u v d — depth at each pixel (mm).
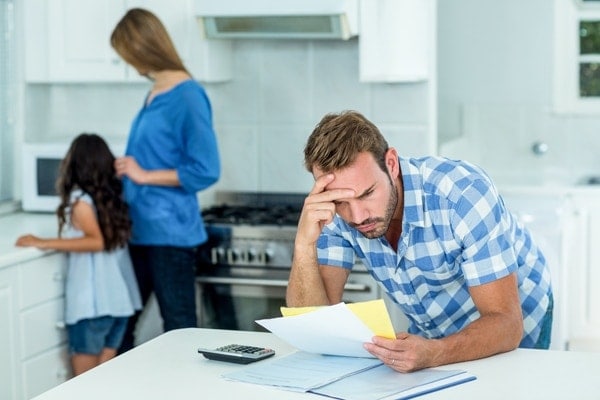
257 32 4695
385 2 4539
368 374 2393
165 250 4383
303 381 2338
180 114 4277
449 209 2576
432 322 2855
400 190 2607
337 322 2357
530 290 2926
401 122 4859
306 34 4652
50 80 4938
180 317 4414
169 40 4320
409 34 4582
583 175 6035
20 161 5199
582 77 6070
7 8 5133
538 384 2311
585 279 5594
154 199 4348
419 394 2242
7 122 5168
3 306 4020
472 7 6082
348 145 2400
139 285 4535
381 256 2740
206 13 4645
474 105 6137
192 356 2629
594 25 6020
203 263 4645
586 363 2475
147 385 2375
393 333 2359
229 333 2879
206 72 4789
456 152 5785
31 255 4129
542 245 3199
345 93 4992
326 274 2832
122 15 4797
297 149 5105
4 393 4051
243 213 4879
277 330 2457
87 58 4875
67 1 4867
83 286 4328
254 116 5141
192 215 4402
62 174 4309
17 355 4113
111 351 4438
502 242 2582
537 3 6008
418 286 2762
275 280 4520
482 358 2512
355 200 2422
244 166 5184
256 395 2279
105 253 4344
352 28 4574
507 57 6074
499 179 6082
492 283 2576
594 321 5621
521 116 6086
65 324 4402
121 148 4668
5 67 5133
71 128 5348
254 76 5117
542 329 2973
